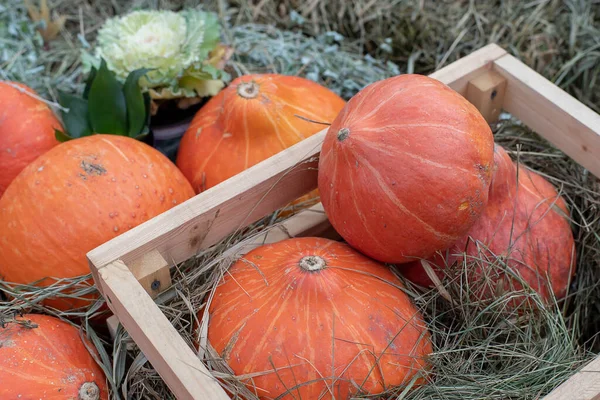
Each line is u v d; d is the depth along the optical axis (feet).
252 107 3.95
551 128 3.87
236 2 6.37
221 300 3.09
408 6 6.11
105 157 3.62
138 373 3.28
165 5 6.44
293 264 3.04
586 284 3.93
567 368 3.12
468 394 2.98
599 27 6.07
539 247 3.55
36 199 3.51
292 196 3.57
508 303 3.48
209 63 4.96
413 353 2.97
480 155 2.94
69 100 4.45
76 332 3.40
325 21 6.19
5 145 4.26
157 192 3.64
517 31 6.07
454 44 5.89
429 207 2.88
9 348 3.12
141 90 4.65
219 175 4.06
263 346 2.85
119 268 3.00
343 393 2.83
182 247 3.27
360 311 2.93
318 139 3.51
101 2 6.47
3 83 4.40
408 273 3.51
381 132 2.90
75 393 3.12
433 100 2.93
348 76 5.59
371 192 2.92
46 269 3.51
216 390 2.64
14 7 6.19
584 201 4.06
